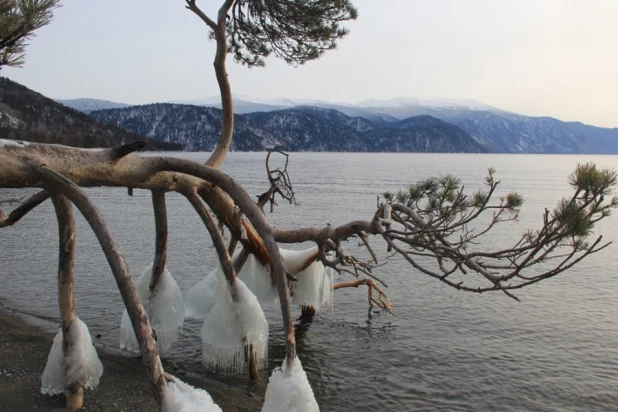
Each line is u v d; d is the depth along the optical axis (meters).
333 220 36.09
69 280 6.77
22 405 7.14
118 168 6.30
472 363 11.19
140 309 4.60
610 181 4.48
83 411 7.17
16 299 15.12
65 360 7.13
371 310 15.16
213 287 10.27
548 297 17.27
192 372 9.71
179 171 6.90
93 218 4.89
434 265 21.33
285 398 5.80
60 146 5.69
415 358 11.38
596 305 16.38
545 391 9.87
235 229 9.44
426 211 7.11
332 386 9.76
